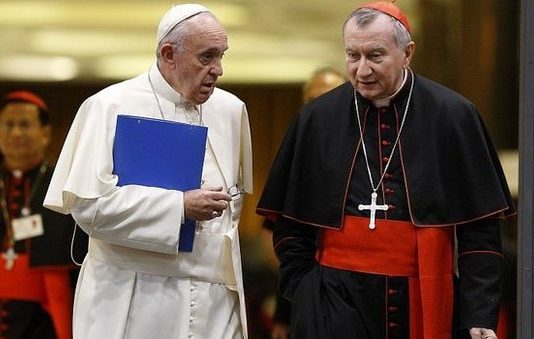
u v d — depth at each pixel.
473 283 18.98
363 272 19.09
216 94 19.97
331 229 19.36
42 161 27.09
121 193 18.62
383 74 18.59
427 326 18.88
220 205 18.62
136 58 32.28
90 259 19.47
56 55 32.09
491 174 19.19
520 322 21.02
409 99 19.33
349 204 19.27
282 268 19.81
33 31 32.09
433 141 19.14
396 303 19.00
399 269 19.02
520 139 20.94
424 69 31.16
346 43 18.77
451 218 19.03
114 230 18.67
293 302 19.56
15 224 26.50
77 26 32.09
